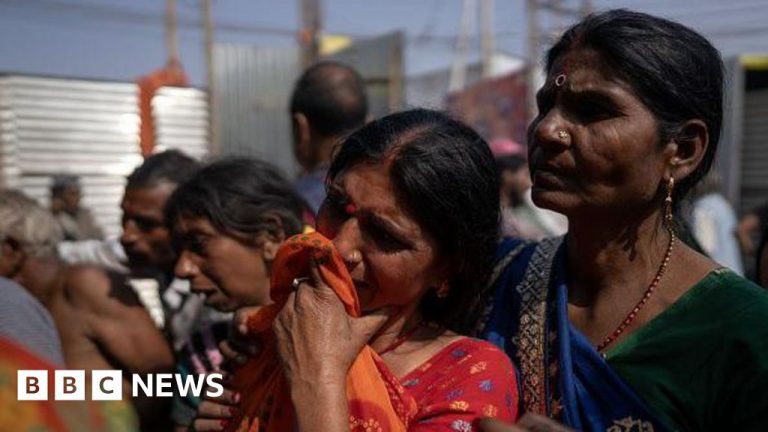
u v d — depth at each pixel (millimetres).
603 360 1328
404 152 1286
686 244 1472
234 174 2059
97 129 8180
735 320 1248
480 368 1321
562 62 1351
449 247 1358
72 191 6836
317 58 10117
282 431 1284
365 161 1320
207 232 2018
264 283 2066
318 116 3232
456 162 1312
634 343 1323
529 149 1426
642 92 1274
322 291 1271
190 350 2162
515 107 11406
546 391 1396
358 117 3289
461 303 1473
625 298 1386
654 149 1297
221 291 2066
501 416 1283
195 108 8617
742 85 10586
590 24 1341
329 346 1230
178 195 2086
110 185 8250
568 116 1326
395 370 1361
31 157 7820
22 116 7770
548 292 1481
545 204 1354
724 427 1250
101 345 2406
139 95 8273
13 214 2518
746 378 1213
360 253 1318
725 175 10758
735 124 10641
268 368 1396
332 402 1186
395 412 1254
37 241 2531
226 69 9781
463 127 1391
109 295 2432
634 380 1307
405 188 1286
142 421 2365
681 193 1403
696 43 1325
